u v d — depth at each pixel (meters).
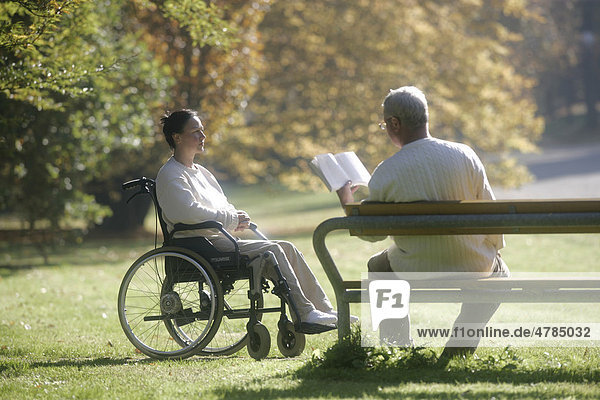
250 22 35.44
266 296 18.09
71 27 16.50
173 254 10.55
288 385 8.04
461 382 7.98
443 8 49.12
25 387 8.71
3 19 12.66
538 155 91.31
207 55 35.75
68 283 24.64
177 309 10.66
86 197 32.56
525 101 48.91
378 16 45.41
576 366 8.66
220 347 11.41
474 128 46.41
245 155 49.78
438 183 8.48
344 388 7.78
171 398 7.72
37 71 14.16
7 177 30.53
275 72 46.78
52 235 33.72
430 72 45.75
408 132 8.74
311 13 45.94
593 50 110.88
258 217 61.56
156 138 39.09
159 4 17.67
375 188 8.59
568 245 30.44
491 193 8.84
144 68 30.80
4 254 39.28
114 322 15.69
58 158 29.80
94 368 9.78
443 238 8.43
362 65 45.31
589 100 118.56
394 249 8.80
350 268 26.23
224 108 37.59
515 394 7.29
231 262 10.43
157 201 10.88
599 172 64.25
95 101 29.41
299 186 47.47
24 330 14.71
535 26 93.12
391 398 7.24
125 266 30.72
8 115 24.28
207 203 11.06
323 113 46.44
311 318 10.07
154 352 10.62
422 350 8.99
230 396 7.64
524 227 8.11
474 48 47.81
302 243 36.38
